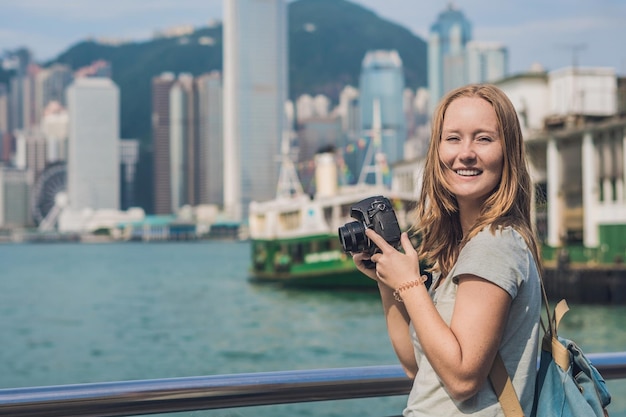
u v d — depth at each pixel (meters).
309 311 42.72
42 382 25.81
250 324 39.53
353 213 2.23
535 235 2.24
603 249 37.25
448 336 1.97
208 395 2.24
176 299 58.25
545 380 2.11
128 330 40.31
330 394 2.39
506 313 2.01
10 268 114.88
